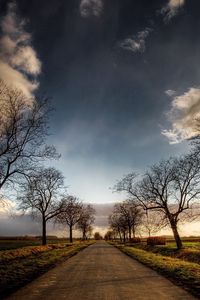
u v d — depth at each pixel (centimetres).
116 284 1317
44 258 2702
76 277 1535
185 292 1126
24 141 2506
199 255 2731
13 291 1140
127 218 7862
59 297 1033
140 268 1969
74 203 6562
